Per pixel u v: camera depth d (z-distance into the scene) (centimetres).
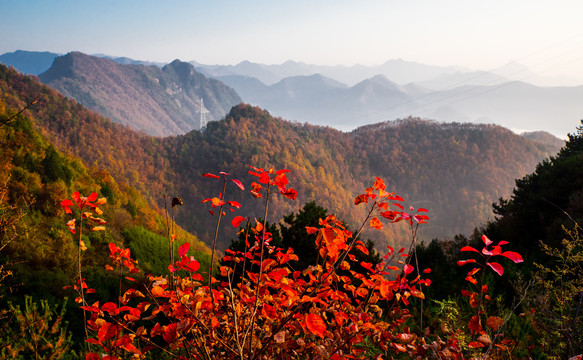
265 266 151
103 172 3741
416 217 142
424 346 135
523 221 1011
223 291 133
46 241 1050
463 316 234
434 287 489
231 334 147
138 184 13725
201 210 13475
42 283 791
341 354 138
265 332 145
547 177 1174
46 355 240
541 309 221
